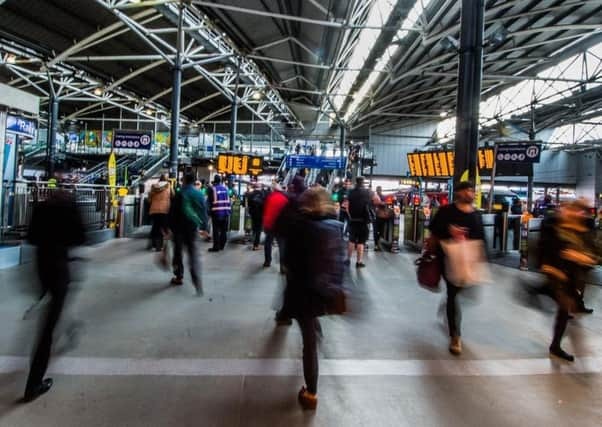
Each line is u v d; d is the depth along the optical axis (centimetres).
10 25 1714
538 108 2991
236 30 1728
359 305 281
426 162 998
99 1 1303
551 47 2080
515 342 364
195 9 1483
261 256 775
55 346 318
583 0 1342
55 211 267
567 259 326
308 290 248
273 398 254
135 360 299
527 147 1057
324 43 1733
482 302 494
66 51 1878
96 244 845
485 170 991
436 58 1816
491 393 271
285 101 3042
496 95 3231
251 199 848
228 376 281
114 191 966
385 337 367
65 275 267
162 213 750
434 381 286
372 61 2059
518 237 914
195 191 499
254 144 3266
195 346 329
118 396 249
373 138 4078
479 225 334
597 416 246
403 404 253
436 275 341
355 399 257
